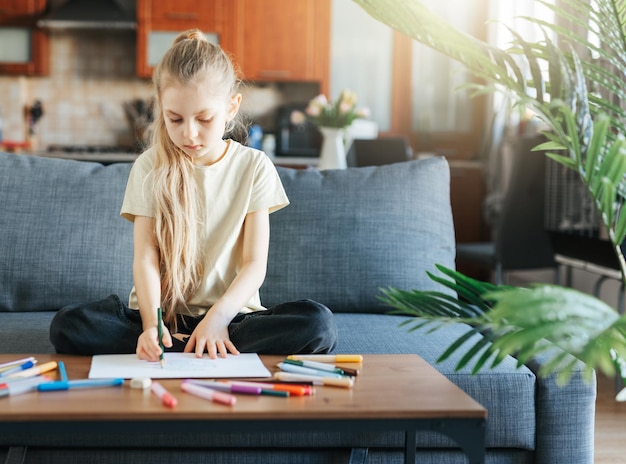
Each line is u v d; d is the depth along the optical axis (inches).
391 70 240.2
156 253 67.8
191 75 57.4
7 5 225.8
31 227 84.4
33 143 234.8
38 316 80.1
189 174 68.8
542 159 149.4
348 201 86.9
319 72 235.3
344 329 75.0
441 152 241.1
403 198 87.7
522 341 34.2
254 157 71.6
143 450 60.6
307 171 90.4
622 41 53.0
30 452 60.1
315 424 40.8
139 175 69.3
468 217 229.5
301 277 84.7
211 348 54.7
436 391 45.1
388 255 85.3
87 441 59.9
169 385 45.9
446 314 46.6
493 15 228.2
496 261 153.5
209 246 69.7
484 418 41.4
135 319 64.7
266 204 70.0
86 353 59.9
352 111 171.5
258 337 60.6
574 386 63.3
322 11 233.6
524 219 151.8
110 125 241.3
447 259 88.5
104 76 240.5
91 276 83.8
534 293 34.3
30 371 47.6
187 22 229.6
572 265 154.0
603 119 41.3
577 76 46.5
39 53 229.9
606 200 41.2
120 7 230.2
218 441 60.5
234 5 230.8
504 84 47.6
